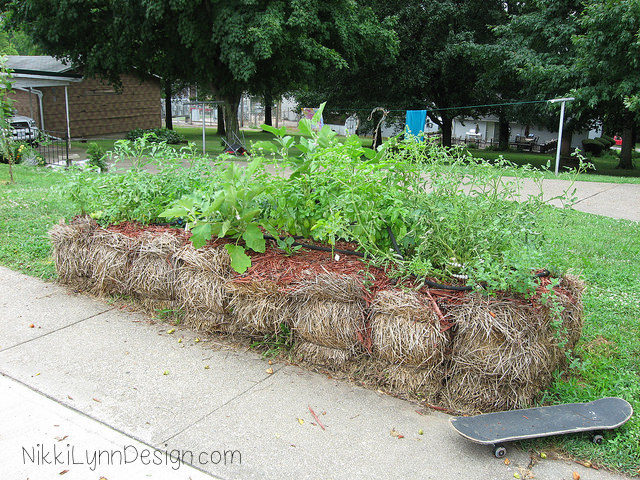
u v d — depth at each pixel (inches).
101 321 189.8
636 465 117.0
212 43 850.1
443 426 132.1
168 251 186.4
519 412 130.4
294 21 777.6
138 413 136.5
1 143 460.8
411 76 1101.7
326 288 148.9
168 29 844.0
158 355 166.4
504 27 958.4
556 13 902.4
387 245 165.3
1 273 234.1
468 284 138.6
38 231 291.7
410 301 138.8
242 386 149.3
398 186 165.0
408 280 152.1
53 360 162.2
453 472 115.7
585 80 796.0
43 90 1107.9
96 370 156.9
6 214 326.3
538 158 1259.2
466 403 137.2
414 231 158.1
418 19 1069.1
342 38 876.0
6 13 970.1
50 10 843.4
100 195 220.8
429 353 136.3
